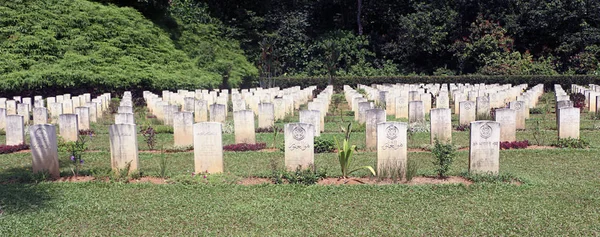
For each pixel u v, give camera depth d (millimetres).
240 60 52000
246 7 56875
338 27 61469
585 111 25594
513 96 29734
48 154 12062
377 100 27688
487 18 53312
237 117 16719
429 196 10180
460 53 53469
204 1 55594
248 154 15289
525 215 8961
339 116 25078
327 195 10336
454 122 22391
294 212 9336
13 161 14641
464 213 9125
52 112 22672
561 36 52000
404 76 51031
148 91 35125
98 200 10234
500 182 11031
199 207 9703
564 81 46531
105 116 25266
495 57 51562
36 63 36531
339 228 8500
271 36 55781
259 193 10594
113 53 39812
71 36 40031
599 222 8547
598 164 13172
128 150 12031
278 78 51625
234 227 8633
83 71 36031
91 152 15945
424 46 54531
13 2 40094
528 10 52312
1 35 37656
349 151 11586
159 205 9867
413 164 12133
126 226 8758
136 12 45750
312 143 11891
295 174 11445
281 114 23438
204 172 12211
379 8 58781
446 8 54375
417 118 20375
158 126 20719
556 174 12062
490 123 11438
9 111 24188
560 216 8883
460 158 14289
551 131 18938
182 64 43906
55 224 8844
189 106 25062
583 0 49406
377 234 8227
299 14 56906
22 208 9703
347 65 56562
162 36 45844
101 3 45625
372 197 10148
